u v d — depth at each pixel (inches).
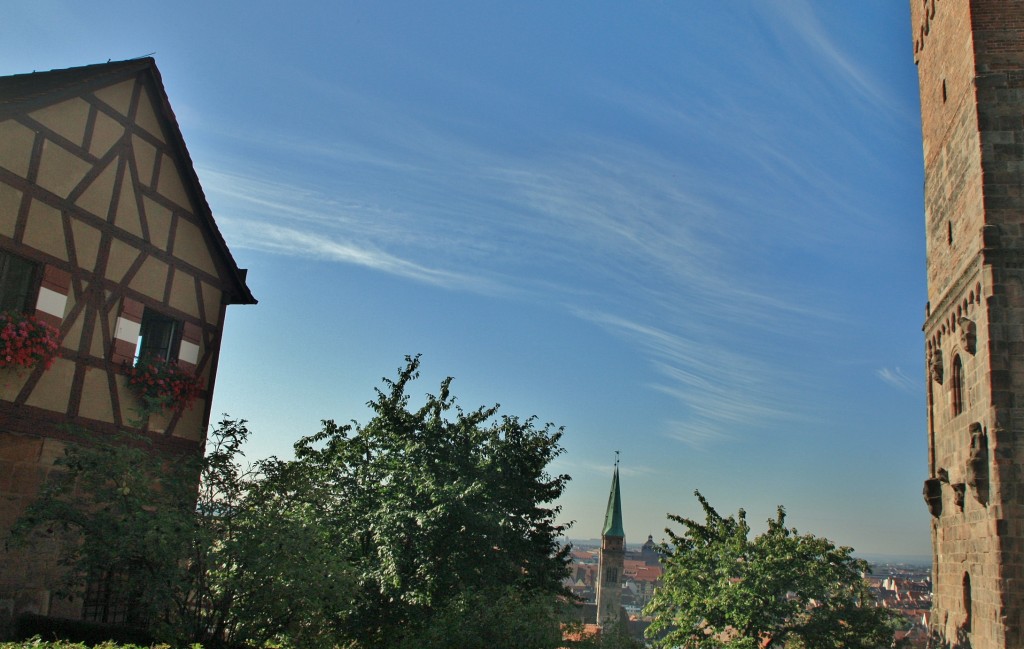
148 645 590.2
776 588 1274.6
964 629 867.4
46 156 678.5
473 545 855.7
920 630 2578.7
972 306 858.8
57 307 680.4
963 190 914.1
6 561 641.0
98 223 724.0
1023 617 741.9
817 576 1286.9
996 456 772.6
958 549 899.4
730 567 1318.9
